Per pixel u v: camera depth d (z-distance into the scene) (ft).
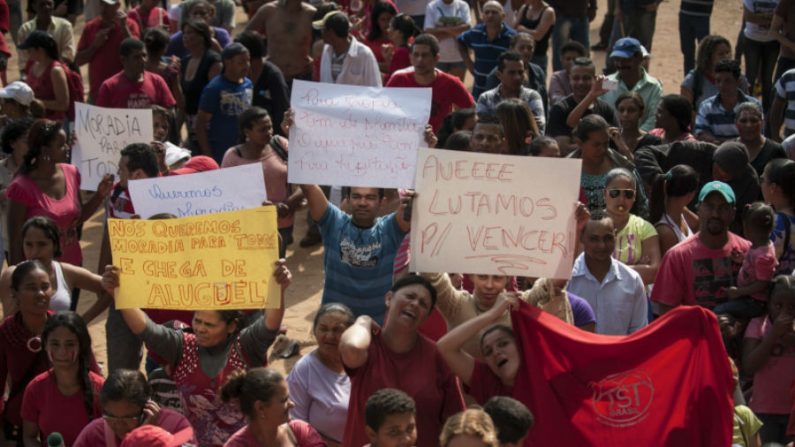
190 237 31.94
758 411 38.37
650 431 31.01
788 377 37.88
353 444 30.91
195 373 33.17
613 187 42.52
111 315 40.52
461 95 61.67
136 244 32.22
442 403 31.30
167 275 32.22
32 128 47.32
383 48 72.28
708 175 50.85
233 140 63.16
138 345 40.73
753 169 48.60
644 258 42.88
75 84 69.46
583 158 47.37
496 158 31.63
